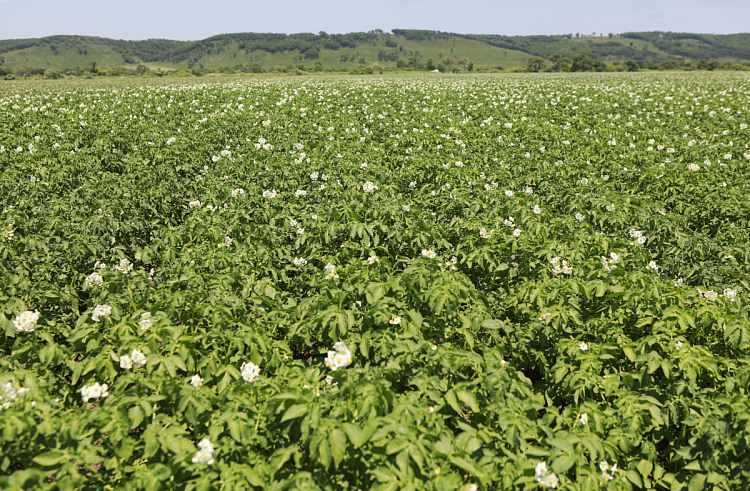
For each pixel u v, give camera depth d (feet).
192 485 9.37
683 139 48.52
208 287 16.72
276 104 75.15
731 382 11.85
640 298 15.65
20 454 9.57
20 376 11.09
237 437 10.19
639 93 95.04
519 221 24.14
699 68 400.88
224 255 18.80
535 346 15.29
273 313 15.69
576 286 16.20
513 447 10.83
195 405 10.94
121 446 9.89
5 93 108.27
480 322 14.85
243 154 42.16
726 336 13.42
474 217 25.02
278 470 10.30
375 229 22.15
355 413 10.69
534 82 137.90
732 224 25.68
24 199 27.22
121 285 17.29
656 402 11.96
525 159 39.14
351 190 27.50
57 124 56.29
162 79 220.64
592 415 11.55
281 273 19.42
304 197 29.14
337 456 9.31
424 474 9.46
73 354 13.64
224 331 14.14
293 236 23.80
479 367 12.32
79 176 34.09
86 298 19.84
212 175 35.04
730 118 61.82
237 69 468.34
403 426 9.73
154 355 12.10
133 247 23.76
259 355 13.08
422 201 27.78
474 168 34.60
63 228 22.61
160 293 16.37
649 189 32.22
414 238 20.97
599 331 15.01
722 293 16.87
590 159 39.09
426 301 15.20
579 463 10.23
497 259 19.42
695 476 10.78
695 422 11.46
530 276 19.19
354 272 17.24
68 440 9.63
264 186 31.89
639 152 41.60
